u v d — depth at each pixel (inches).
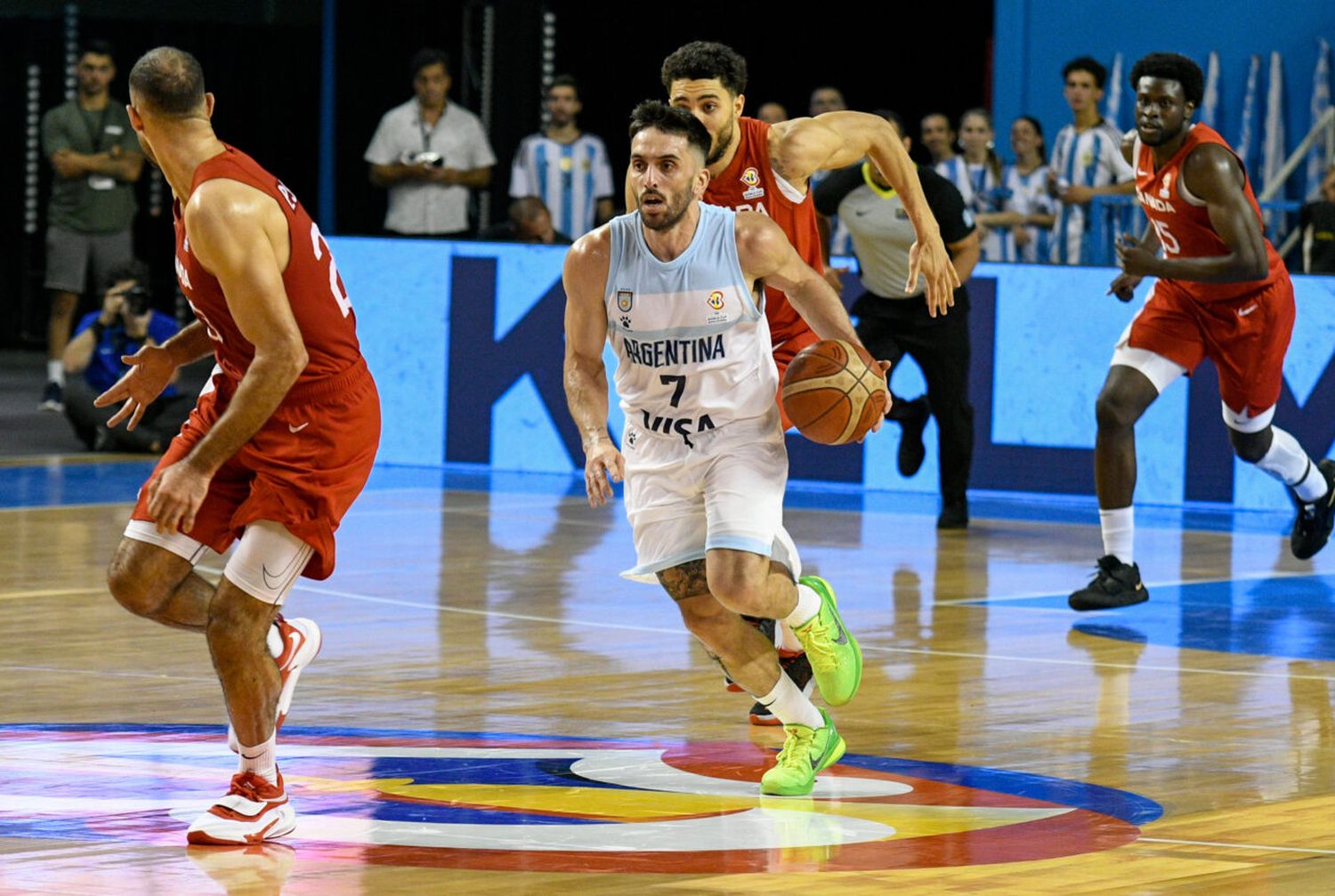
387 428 1005.8
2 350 1583.4
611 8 1549.0
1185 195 595.8
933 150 1025.5
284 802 330.3
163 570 347.3
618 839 329.4
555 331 976.3
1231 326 610.9
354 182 1306.6
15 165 1551.4
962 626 571.5
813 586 392.5
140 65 328.5
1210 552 748.0
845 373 379.2
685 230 367.9
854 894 295.4
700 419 374.9
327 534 338.0
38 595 591.5
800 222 453.7
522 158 1058.1
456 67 1314.0
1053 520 840.3
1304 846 329.7
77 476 908.6
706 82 437.4
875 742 417.4
